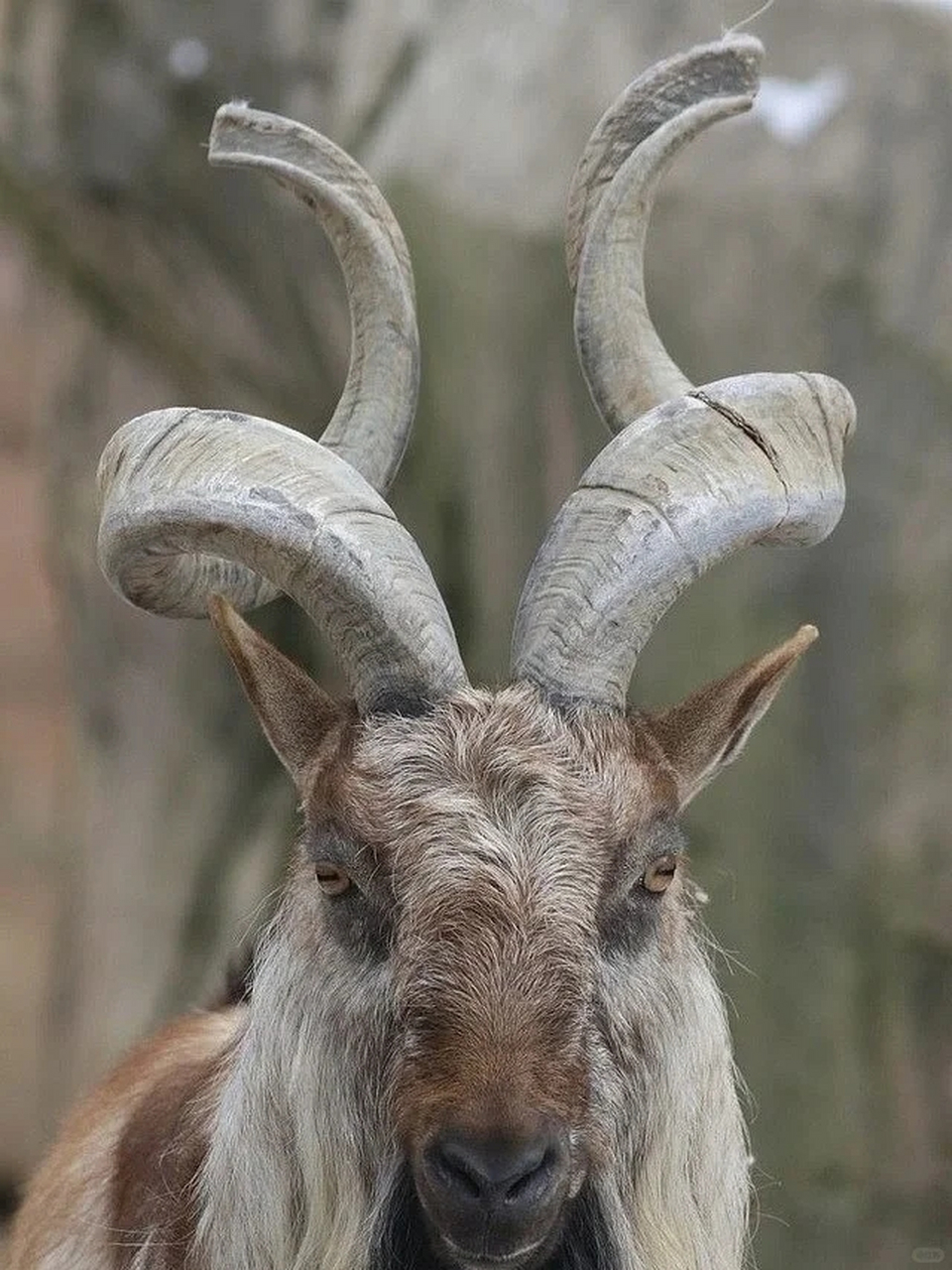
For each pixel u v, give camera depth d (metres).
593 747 5.20
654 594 5.30
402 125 13.82
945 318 12.18
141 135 14.56
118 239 14.97
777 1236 12.59
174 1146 6.02
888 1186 12.57
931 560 12.22
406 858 5.07
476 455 13.55
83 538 15.89
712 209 12.52
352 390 6.17
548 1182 4.81
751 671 5.47
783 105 12.70
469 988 4.89
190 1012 7.54
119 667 15.83
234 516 5.26
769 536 5.52
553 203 13.01
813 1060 12.52
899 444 12.26
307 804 5.38
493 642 13.68
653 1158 5.37
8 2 14.80
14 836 21.11
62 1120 7.71
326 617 5.34
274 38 14.56
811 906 12.47
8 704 22.53
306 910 5.45
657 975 5.34
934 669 12.23
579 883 5.04
